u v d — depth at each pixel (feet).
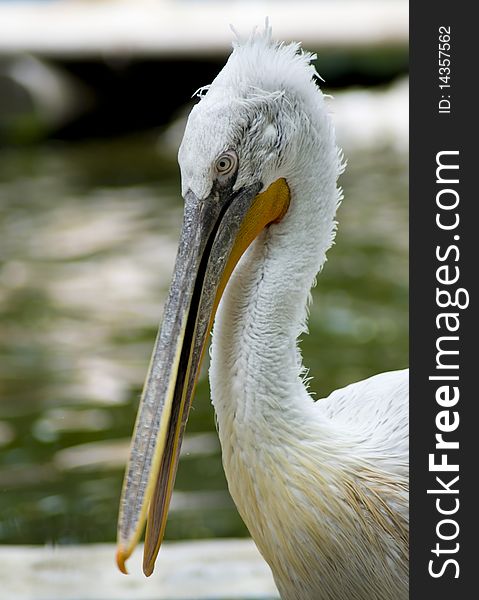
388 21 119.14
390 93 115.85
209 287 23.30
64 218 80.33
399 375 27.89
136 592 33.04
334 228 24.79
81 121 117.91
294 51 24.26
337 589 24.32
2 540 37.52
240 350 23.57
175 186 91.66
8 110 114.21
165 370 22.59
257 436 23.43
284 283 23.63
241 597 32.58
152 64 119.14
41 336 55.72
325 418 24.48
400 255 68.49
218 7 127.24
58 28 119.24
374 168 93.81
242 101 23.13
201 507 39.83
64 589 33.24
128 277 65.16
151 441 22.30
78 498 40.34
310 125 23.77
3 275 66.33
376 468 24.35
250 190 23.48
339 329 56.29
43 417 46.80
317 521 23.65
